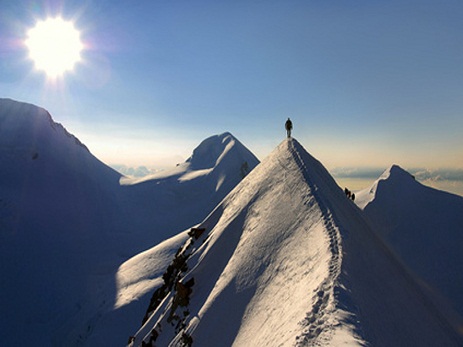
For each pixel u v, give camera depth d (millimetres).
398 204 99000
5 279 101375
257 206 31703
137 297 75625
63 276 110625
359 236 23094
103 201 184750
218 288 23844
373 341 10875
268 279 20234
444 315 29750
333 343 10039
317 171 34750
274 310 16516
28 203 149125
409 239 84188
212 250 31641
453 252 75312
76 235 144125
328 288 13508
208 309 22438
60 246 131125
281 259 20875
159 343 26922
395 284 20422
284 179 32438
